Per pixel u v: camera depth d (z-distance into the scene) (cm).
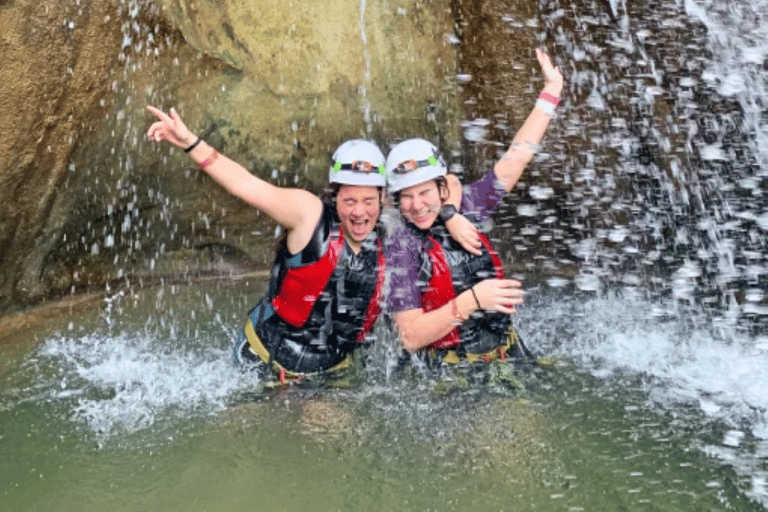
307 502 196
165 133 255
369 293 271
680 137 470
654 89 479
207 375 294
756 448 221
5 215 363
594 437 229
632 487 199
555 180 520
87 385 287
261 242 506
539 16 514
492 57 533
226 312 398
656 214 484
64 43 358
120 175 427
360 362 294
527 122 315
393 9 507
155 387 282
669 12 461
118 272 454
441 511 190
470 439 229
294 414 252
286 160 493
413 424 242
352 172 260
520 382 276
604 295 410
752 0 422
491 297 262
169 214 465
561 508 189
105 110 399
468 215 307
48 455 227
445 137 538
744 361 296
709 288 410
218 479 210
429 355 290
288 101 480
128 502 199
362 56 500
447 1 528
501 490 199
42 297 407
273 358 282
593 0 491
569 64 514
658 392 264
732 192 448
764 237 435
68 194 400
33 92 349
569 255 507
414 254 275
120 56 395
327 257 263
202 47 439
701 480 202
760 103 434
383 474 210
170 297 429
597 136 507
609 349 314
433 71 527
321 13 482
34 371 303
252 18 459
